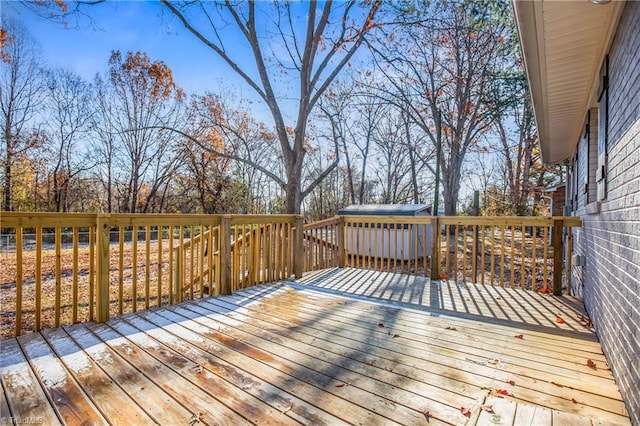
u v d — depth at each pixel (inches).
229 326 120.3
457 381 82.5
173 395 75.0
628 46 85.7
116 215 126.0
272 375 84.7
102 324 120.6
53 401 72.3
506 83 501.7
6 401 72.2
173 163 723.4
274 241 197.0
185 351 98.6
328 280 198.8
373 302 154.0
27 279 237.6
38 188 663.8
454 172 569.0
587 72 136.2
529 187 633.6
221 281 164.9
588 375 86.3
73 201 711.7
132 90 706.2
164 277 259.0
